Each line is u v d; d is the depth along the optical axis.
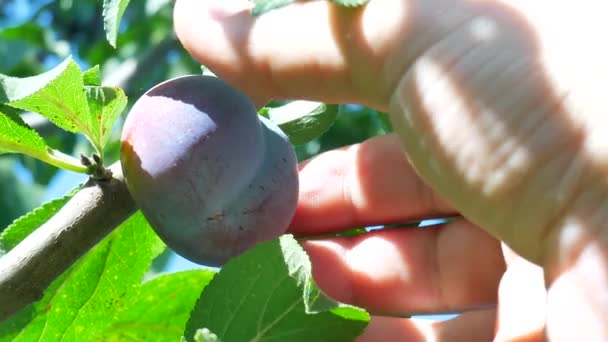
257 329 0.17
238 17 0.19
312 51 0.18
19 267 0.17
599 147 0.15
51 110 0.18
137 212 0.20
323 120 0.21
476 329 0.22
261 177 0.18
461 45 0.16
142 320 0.22
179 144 0.18
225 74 0.19
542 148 0.16
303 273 0.17
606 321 0.15
